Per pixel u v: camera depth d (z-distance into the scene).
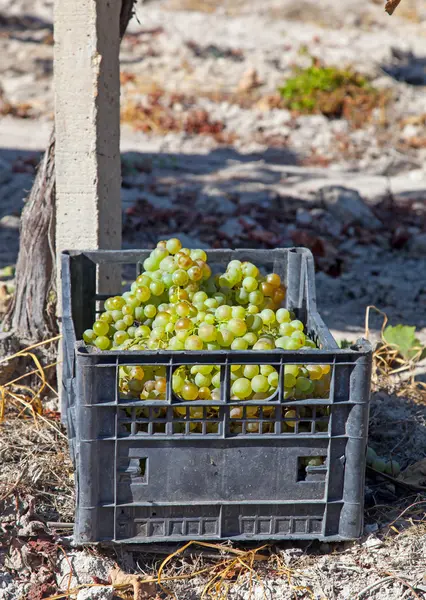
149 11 19.67
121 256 3.43
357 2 20.27
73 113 3.63
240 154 10.38
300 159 10.30
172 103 12.04
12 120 11.11
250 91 13.02
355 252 7.19
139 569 2.88
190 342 2.84
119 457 2.75
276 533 2.86
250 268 3.34
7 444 3.41
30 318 4.05
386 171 10.03
